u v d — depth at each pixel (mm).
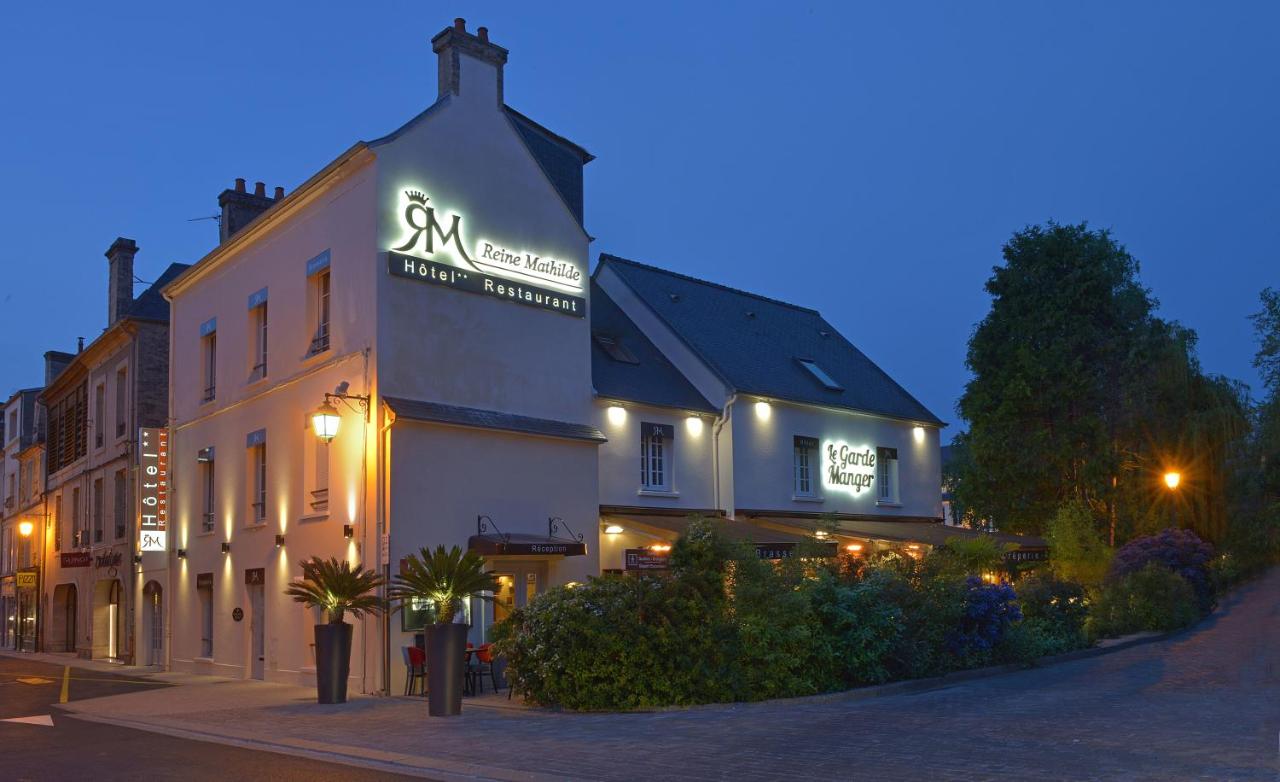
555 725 11938
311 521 18344
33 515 37594
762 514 24484
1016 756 8875
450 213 18422
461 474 17609
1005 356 32281
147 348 27375
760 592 14453
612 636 13320
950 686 15344
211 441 22562
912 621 15977
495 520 18047
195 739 11797
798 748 9664
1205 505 29953
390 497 16453
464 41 19172
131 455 26781
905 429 30344
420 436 17062
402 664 16359
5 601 41938
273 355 20141
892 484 29469
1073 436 30891
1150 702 12359
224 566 21406
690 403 23688
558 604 13844
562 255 20547
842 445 27625
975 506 33125
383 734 11586
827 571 15844
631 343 25094
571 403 20297
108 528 28641
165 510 24000
